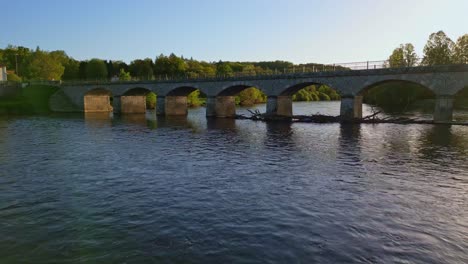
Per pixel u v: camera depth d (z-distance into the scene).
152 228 13.95
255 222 14.56
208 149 34.00
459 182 21.08
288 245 12.42
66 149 33.97
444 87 49.41
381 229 13.90
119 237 13.12
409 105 100.56
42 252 11.97
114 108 93.31
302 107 116.62
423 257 11.65
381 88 109.50
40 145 36.59
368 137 41.44
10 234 13.48
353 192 19.02
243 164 26.62
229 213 15.65
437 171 24.00
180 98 88.19
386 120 56.72
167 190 19.41
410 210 16.12
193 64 186.38
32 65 122.44
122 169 24.91
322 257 11.57
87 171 24.27
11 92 97.94
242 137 43.19
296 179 21.88
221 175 22.98
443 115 50.75
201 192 18.98
